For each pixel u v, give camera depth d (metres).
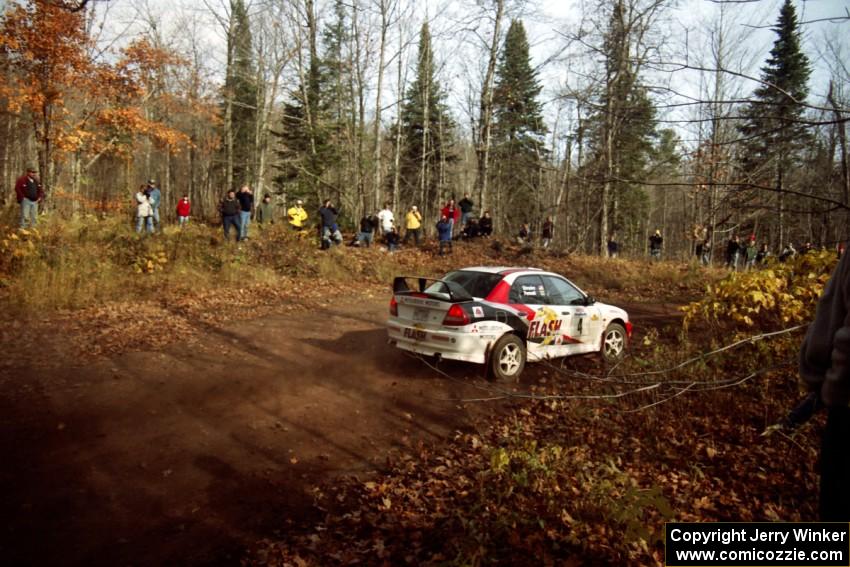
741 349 6.82
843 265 1.70
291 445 5.18
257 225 18.27
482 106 22.00
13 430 5.15
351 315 11.20
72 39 16.39
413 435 5.54
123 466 4.61
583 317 7.93
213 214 29.83
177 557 3.46
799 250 6.73
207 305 11.20
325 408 6.11
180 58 23.67
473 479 4.55
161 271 12.86
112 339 8.40
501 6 20.92
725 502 4.11
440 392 6.71
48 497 4.07
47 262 11.43
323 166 23.70
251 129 32.94
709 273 15.89
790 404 5.61
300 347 8.55
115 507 4.00
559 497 3.96
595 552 3.41
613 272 16.48
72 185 22.17
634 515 3.32
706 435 5.30
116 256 12.98
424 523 3.92
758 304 6.52
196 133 32.56
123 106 21.64
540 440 5.34
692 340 8.52
